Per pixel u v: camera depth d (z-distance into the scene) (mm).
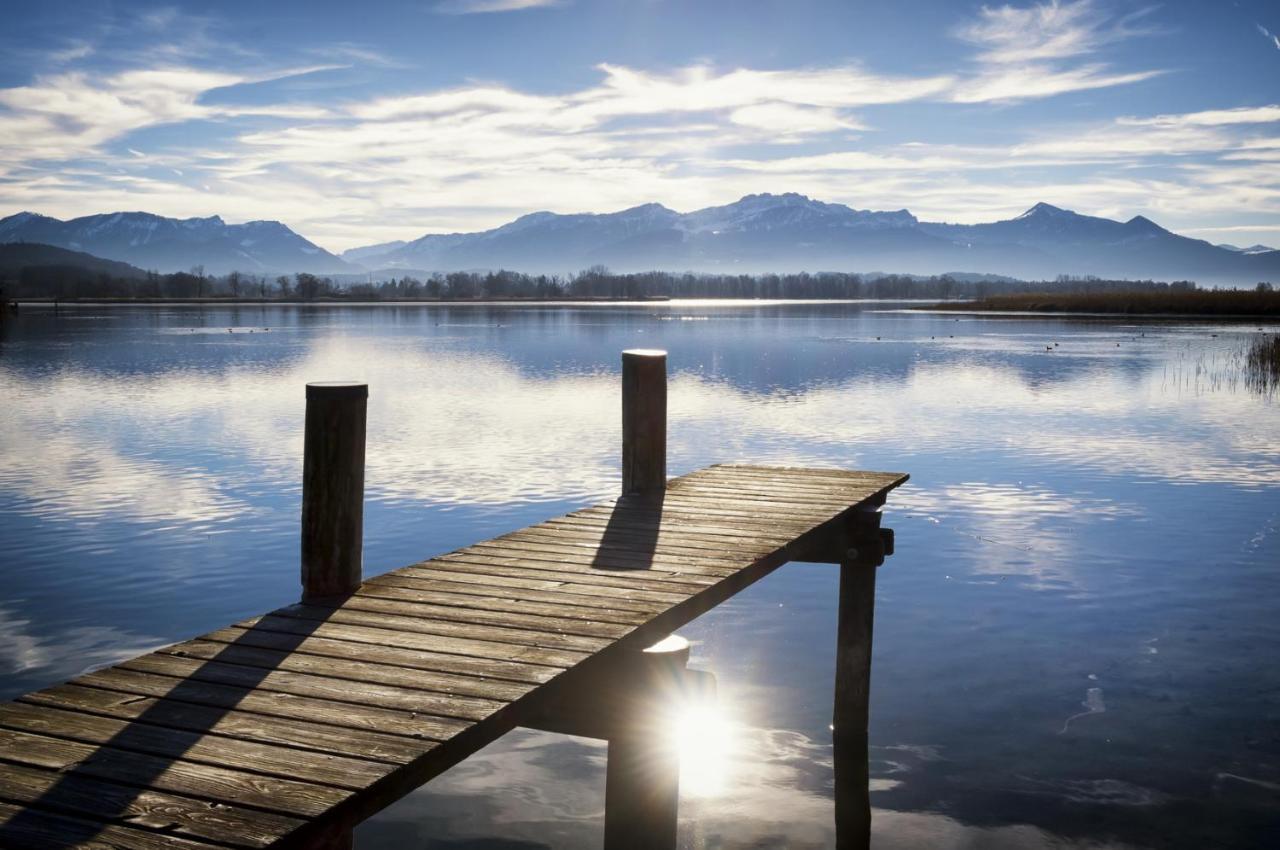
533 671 4504
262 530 13766
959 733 7824
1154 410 27031
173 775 3424
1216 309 84938
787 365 41125
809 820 6555
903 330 71062
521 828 6477
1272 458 19875
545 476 17453
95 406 27703
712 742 7680
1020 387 32531
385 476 17469
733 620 10469
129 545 12953
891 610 10695
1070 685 8688
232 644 4879
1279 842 6277
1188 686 8680
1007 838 6340
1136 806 6707
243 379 35406
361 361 43594
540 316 110312
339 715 3977
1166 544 13297
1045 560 12531
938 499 16031
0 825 3066
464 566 6480
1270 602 10898
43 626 9828
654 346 54125
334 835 3252
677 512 8242
